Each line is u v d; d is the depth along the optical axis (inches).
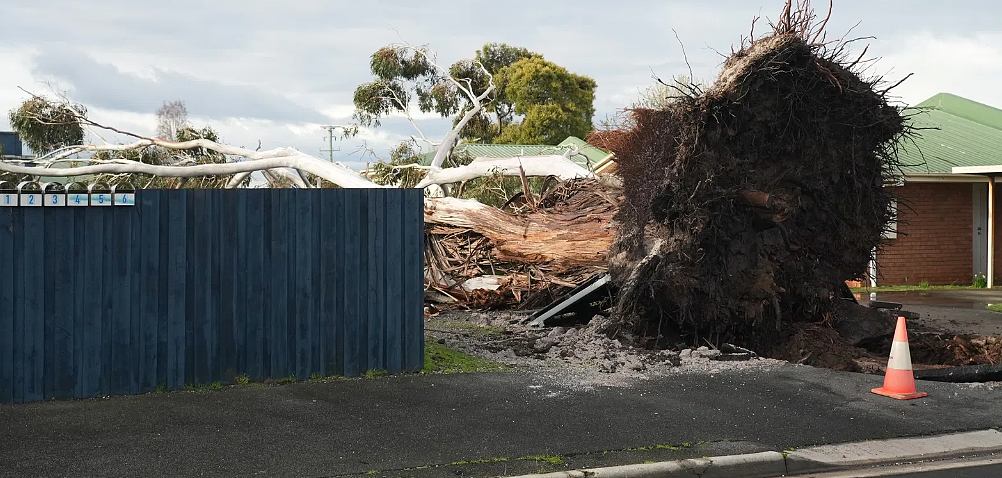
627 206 474.3
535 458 247.1
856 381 358.0
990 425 299.7
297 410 295.3
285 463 238.4
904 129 446.6
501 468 237.9
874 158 450.3
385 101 1118.4
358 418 286.7
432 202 618.5
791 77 413.1
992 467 256.2
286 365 338.0
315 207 342.0
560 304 507.2
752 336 452.8
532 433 273.3
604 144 541.6
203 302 323.9
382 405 304.0
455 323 527.8
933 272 917.8
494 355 408.8
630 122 490.0
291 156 727.1
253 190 331.6
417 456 247.3
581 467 239.8
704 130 410.3
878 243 470.3
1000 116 1217.4
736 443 266.7
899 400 329.4
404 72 1119.6
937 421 302.2
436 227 613.9
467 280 600.1
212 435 263.7
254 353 332.8
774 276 444.5
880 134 442.0
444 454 249.4
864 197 454.6
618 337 445.7
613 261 484.1
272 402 305.0
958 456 269.7
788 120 419.8
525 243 573.9
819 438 278.4
